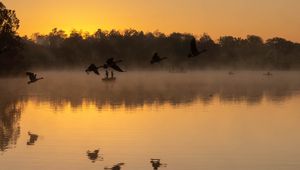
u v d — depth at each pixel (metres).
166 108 60.50
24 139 39.56
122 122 48.00
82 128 44.50
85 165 31.73
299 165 31.45
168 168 30.98
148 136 40.41
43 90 95.62
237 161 32.44
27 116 53.53
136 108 60.56
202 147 36.41
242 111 57.47
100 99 73.56
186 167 31.20
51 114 55.12
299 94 84.44
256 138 39.88
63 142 38.25
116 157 33.69
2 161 32.62
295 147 36.38
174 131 42.88
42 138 39.97
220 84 119.19
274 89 98.94
